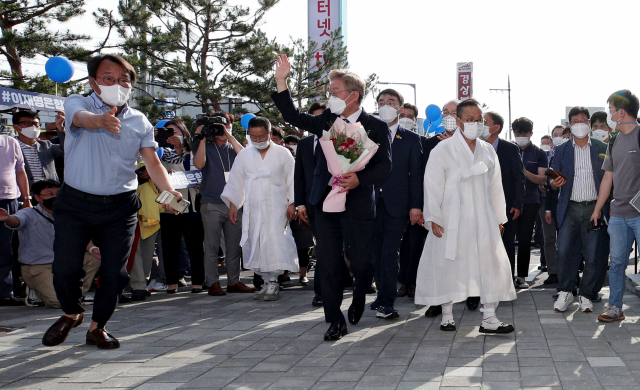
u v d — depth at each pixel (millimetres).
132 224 5332
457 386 4141
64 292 5152
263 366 4750
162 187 5344
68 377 4488
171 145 9062
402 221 6719
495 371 4484
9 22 23047
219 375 4520
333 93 5488
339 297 5699
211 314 7082
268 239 8086
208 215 8586
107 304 5273
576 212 6883
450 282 5832
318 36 28828
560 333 5719
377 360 4863
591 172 6902
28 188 8469
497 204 5988
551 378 4266
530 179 8859
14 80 21266
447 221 5840
